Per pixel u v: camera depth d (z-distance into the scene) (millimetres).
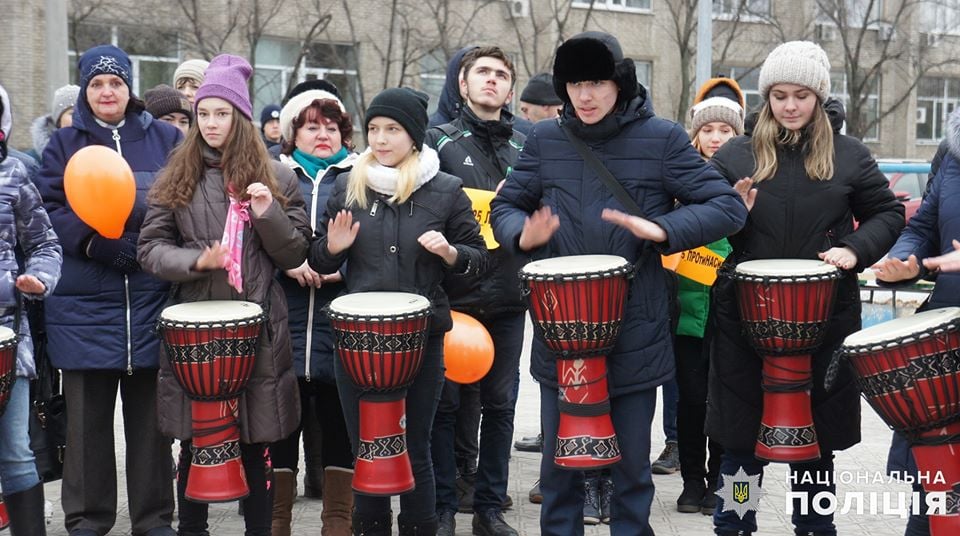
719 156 5594
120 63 6168
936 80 37625
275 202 5457
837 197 5352
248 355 5305
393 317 5113
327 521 6223
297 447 6336
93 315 6008
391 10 26906
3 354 5148
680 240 5027
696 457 7059
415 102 5562
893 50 35094
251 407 5453
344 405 5449
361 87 26609
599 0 30391
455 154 6641
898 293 11812
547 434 5336
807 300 5121
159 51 24906
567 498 5352
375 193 5559
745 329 5332
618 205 5215
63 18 14367
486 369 6207
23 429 5594
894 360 4770
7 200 5570
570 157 5293
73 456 6223
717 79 7859
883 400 4867
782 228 5391
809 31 33219
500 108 6844
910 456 5344
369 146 5594
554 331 5039
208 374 5238
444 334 5691
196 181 5605
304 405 6324
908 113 36844
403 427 5355
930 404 4770
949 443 4824
